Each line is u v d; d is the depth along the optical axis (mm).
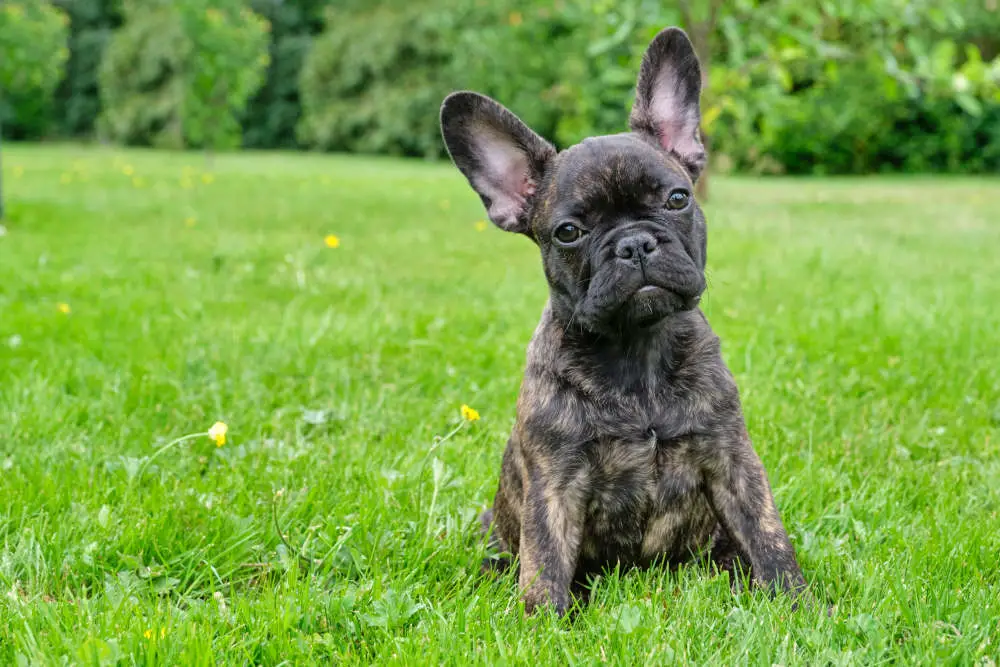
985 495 1199
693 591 1037
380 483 1188
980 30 5414
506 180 1161
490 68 5785
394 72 9047
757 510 1067
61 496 1149
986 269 2254
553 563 1057
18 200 3471
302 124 9719
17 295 1896
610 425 1069
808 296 1878
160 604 1020
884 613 1002
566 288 1101
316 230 2980
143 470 1188
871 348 1575
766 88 3279
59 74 9211
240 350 1563
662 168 1099
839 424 1356
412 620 1022
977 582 1044
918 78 2893
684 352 1083
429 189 4586
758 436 1306
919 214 3523
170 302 1836
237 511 1146
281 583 1044
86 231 2809
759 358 1528
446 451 1285
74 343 1587
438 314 1775
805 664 960
